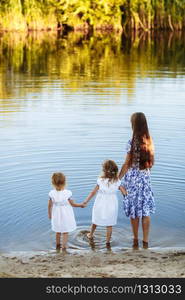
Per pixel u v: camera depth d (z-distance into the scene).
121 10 43.28
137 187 7.27
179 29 43.34
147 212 7.24
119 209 8.34
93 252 6.88
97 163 10.09
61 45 32.41
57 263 6.38
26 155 10.51
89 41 35.44
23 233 7.49
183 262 6.36
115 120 13.12
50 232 7.57
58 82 18.75
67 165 9.98
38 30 40.12
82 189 8.95
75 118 13.35
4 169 9.73
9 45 31.58
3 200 8.43
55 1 41.47
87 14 42.34
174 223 7.89
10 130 12.26
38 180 9.24
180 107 14.56
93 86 17.92
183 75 20.53
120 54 28.36
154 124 12.74
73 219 7.17
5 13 38.59
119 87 17.72
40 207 8.24
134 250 6.98
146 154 7.22
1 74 20.78
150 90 17.16
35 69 22.17
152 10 42.31
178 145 11.12
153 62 25.02
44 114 13.78
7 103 15.19
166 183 9.21
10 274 5.96
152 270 6.06
